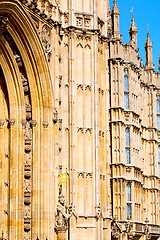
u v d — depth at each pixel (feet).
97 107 161.38
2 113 150.10
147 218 242.58
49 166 150.20
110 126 213.87
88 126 160.66
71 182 155.33
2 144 149.18
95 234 155.12
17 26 144.66
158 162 252.62
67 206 153.28
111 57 216.95
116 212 207.62
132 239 213.66
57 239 149.07
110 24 237.04
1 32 142.41
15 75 148.97
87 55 163.73
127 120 218.18
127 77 221.87
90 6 166.30
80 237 154.30
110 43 218.18
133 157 218.38
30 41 147.43
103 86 168.66
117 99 214.90
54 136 153.28
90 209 157.07
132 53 226.38
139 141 228.43
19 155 148.66
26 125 151.12
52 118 152.05
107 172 167.94
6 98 150.51
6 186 148.15
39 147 150.20
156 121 252.62
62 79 159.63
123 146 213.66
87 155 159.43
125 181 212.84
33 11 147.54
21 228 146.41
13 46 148.15
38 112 151.33
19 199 147.02
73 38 162.09
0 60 146.61
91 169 158.92
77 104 160.76
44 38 151.94
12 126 148.87
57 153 153.48
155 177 246.47
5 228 146.41
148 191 245.65
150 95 251.60
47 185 149.28
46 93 151.64
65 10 164.04
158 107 255.09
